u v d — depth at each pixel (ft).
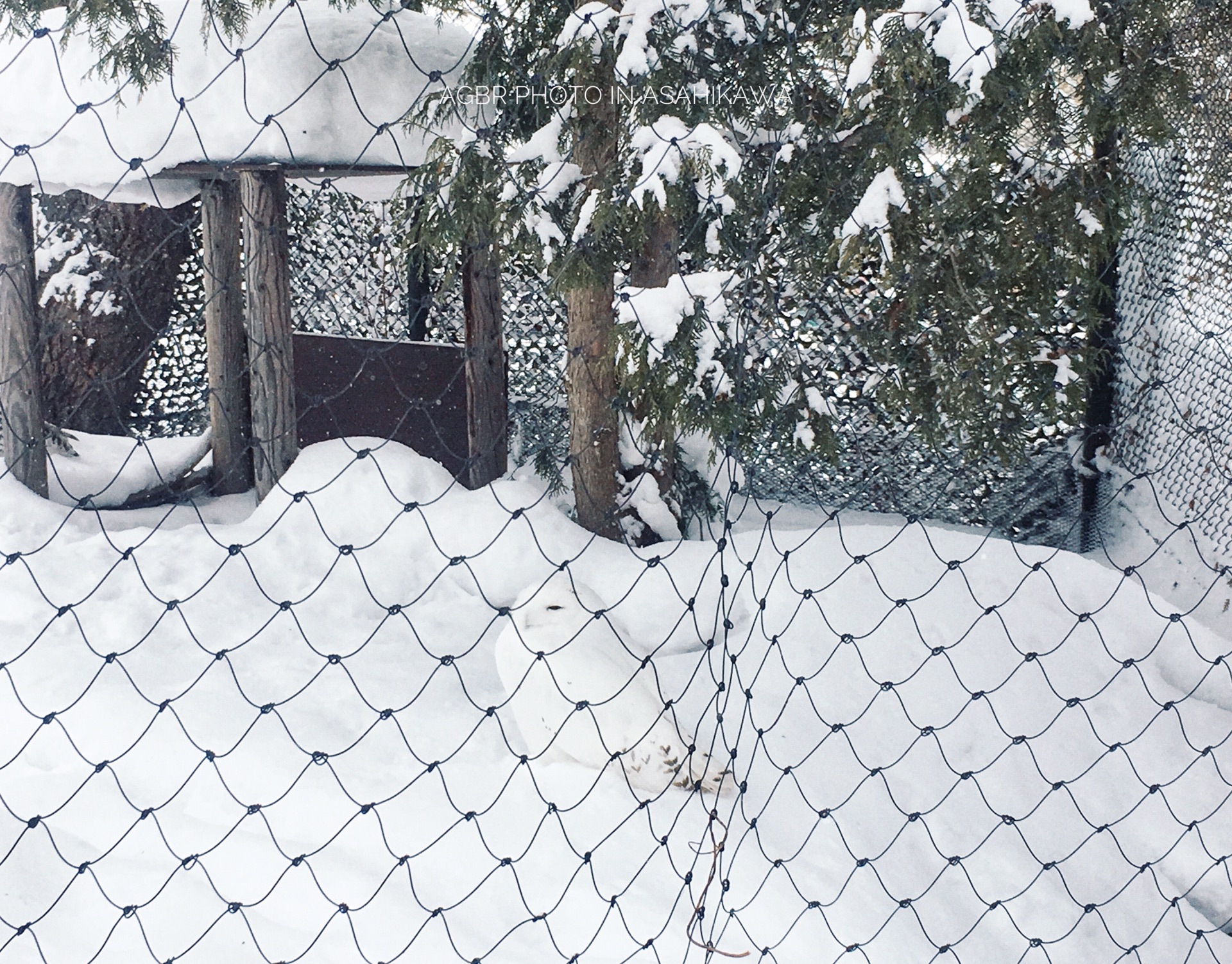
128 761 10.09
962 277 13.55
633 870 8.50
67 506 18.25
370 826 8.93
